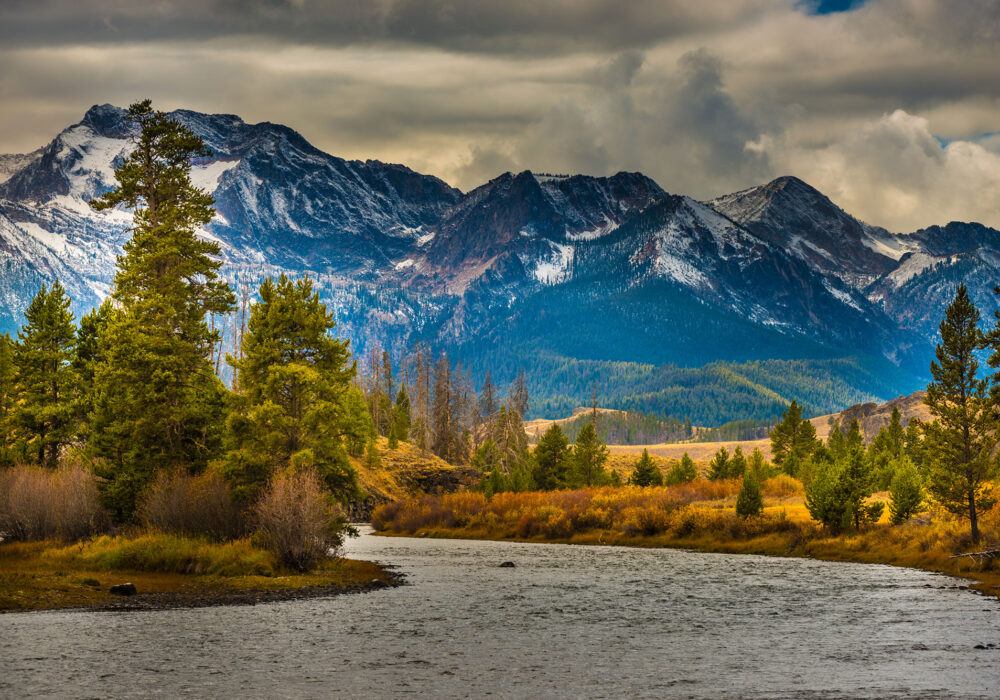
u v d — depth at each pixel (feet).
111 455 182.91
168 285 185.57
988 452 195.52
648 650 93.04
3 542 161.07
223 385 191.83
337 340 185.57
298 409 180.14
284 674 79.97
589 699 72.95
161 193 194.39
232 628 100.78
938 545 197.57
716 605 127.34
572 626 107.76
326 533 161.99
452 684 77.46
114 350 181.27
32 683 74.28
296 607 118.11
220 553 147.74
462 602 128.26
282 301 183.01
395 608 120.26
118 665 81.41
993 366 195.83
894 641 98.78
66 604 111.55
